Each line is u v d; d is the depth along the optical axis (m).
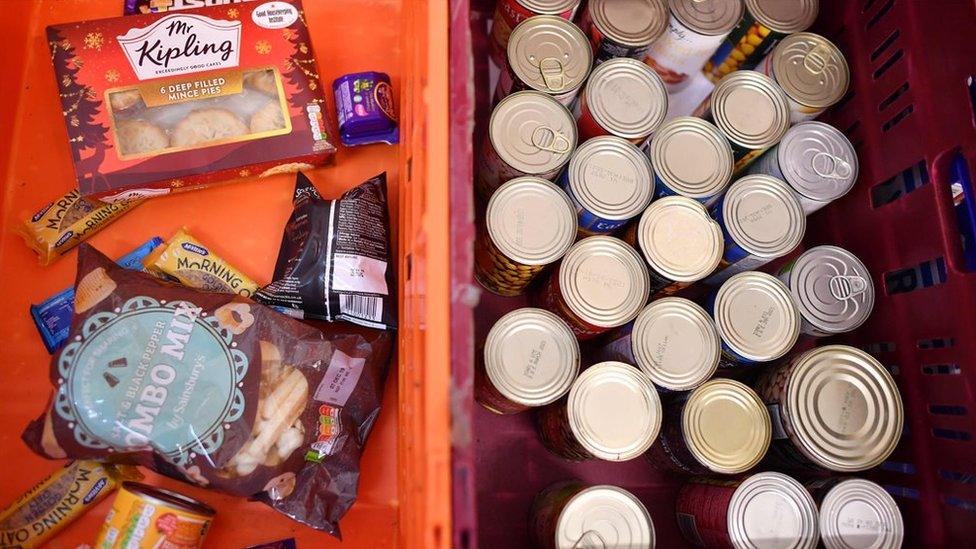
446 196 0.68
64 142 1.08
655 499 1.04
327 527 0.93
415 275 0.78
